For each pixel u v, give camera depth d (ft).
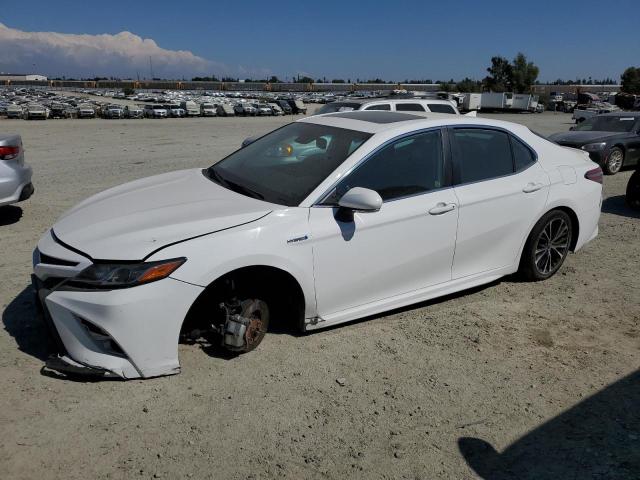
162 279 9.95
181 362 11.31
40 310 11.48
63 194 28.68
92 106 152.97
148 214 11.26
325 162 12.50
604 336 13.34
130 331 9.91
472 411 10.21
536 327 13.70
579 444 9.39
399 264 12.87
